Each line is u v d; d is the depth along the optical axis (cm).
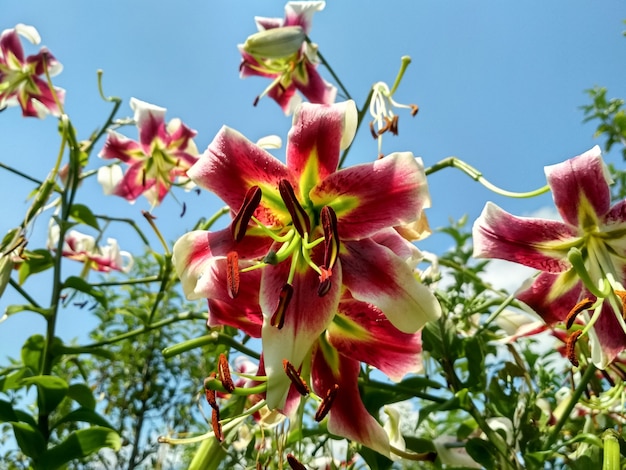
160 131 72
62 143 58
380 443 30
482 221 35
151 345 150
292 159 31
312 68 66
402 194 29
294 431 39
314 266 29
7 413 48
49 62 81
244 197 31
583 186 34
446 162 43
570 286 35
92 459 137
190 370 147
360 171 30
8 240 55
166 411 151
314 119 31
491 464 39
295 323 29
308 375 32
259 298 30
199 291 30
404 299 28
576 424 45
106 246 78
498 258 35
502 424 42
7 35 79
